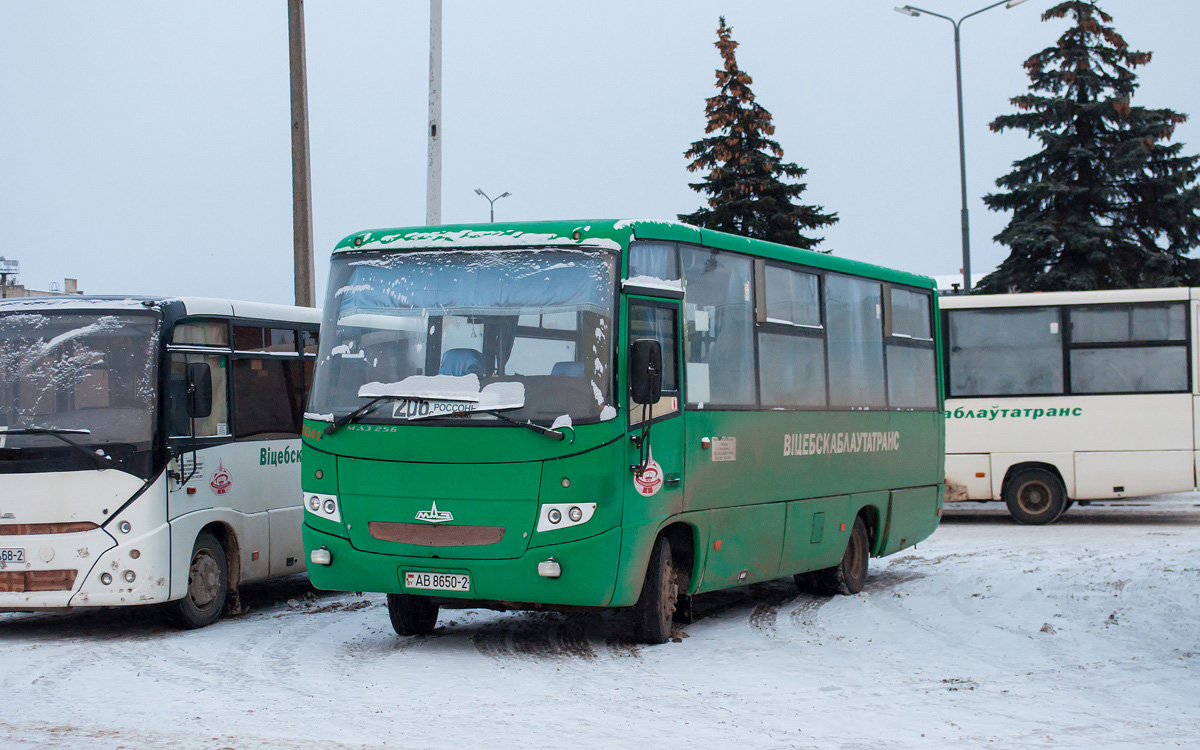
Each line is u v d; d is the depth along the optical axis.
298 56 19.59
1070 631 11.25
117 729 7.48
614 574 9.57
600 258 9.86
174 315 11.54
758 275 12.04
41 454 10.95
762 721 7.78
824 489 13.02
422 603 11.12
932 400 15.80
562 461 9.42
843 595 13.82
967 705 8.29
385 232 10.55
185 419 11.56
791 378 12.50
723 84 45.47
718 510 11.12
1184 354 22.08
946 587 14.27
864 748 7.07
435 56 19.22
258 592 14.76
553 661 9.91
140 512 11.00
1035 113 41.28
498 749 6.96
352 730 7.44
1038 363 22.67
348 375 10.16
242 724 7.61
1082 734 7.44
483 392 9.64
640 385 9.52
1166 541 18.92
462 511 9.57
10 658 10.16
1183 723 7.75
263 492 12.91
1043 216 41.03
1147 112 40.81
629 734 7.38
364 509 9.87
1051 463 22.48
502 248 10.08
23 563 10.87
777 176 45.97
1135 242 40.66
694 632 11.45
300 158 19.59
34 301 11.55
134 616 12.68
